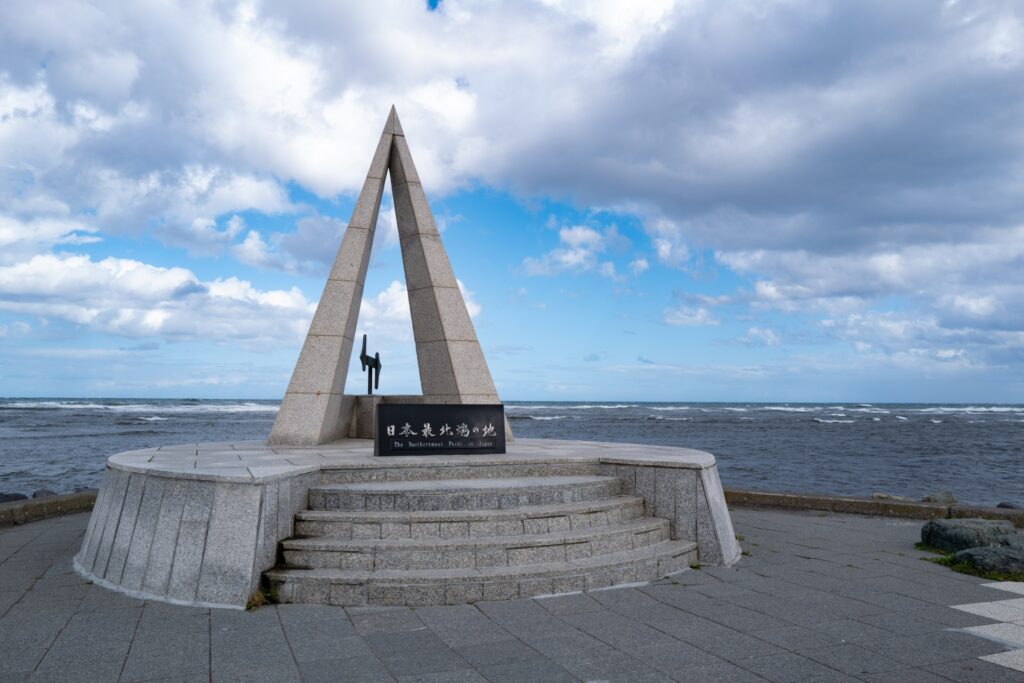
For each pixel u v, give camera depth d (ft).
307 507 23.73
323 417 35.94
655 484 26.76
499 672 14.99
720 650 16.39
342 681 14.46
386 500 23.50
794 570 24.57
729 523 27.76
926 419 261.44
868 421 236.63
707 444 126.72
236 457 27.68
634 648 16.51
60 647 16.31
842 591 21.75
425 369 40.42
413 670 15.08
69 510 37.37
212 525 20.13
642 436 145.18
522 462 27.84
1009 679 14.73
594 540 22.89
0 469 77.10
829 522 35.14
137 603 19.79
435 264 40.14
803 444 128.67
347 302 37.73
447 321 39.17
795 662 15.65
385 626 18.02
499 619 18.63
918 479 77.46
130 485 22.56
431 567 21.12
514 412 317.42
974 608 19.95
